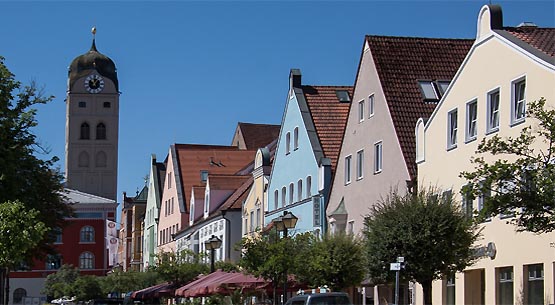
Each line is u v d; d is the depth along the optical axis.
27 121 40.97
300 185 53.03
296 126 54.09
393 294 39.47
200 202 82.88
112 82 168.38
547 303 27.88
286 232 39.59
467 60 33.66
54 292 106.88
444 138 35.16
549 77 27.97
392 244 29.62
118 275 98.31
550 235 27.88
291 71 55.12
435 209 29.66
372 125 42.19
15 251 32.78
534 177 20.25
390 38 42.97
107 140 167.38
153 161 111.75
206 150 95.06
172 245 93.06
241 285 42.03
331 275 36.06
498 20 32.12
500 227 30.72
